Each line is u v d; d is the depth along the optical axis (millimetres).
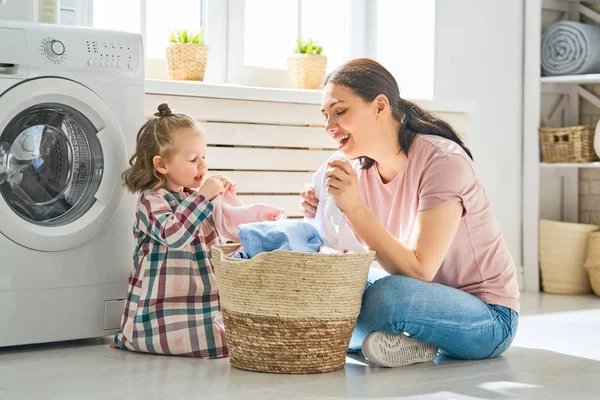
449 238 2273
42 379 2182
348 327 2227
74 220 2652
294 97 3572
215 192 2605
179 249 2555
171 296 2555
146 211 2557
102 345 2682
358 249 2338
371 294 2281
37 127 2600
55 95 2570
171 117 2607
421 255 2254
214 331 2504
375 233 2234
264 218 2598
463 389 2061
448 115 4035
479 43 4344
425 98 4160
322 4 4320
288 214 3621
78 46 2625
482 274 2424
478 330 2352
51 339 2609
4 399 1966
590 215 4562
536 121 4375
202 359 2457
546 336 2916
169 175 2598
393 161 2393
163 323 2523
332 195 2232
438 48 4211
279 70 4141
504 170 4418
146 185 2605
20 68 2518
